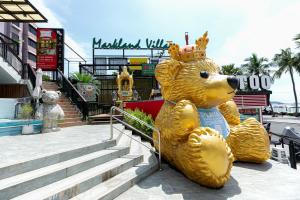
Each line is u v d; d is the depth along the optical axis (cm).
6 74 1228
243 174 648
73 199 416
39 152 521
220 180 504
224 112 765
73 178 466
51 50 2006
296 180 599
